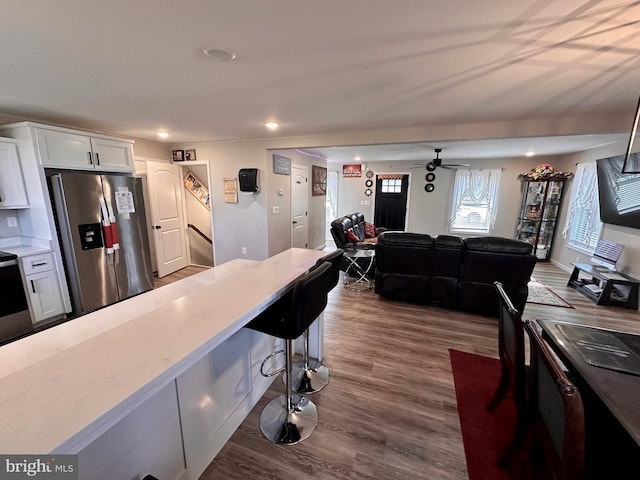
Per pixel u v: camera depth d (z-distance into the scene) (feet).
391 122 10.34
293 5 3.75
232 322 3.50
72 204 9.66
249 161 14.71
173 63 5.52
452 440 5.41
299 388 6.66
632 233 12.03
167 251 15.78
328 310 11.19
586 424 4.07
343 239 16.07
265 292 4.57
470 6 3.74
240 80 6.39
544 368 3.65
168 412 4.01
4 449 1.74
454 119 9.84
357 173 25.49
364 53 5.12
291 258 7.02
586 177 15.83
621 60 5.21
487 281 10.27
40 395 2.21
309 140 13.14
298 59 5.34
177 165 16.15
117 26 4.23
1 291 8.32
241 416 5.75
